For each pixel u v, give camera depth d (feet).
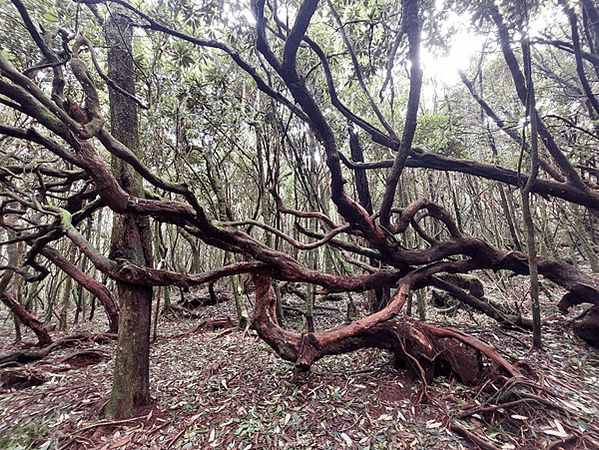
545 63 23.18
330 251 27.45
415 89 10.96
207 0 12.74
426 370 11.68
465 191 31.55
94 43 14.07
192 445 8.96
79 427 10.23
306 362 11.51
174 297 39.99
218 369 15.05
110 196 9.61
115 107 12.17
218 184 21.26
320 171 24.41
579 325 14.23
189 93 16.10
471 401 10.09
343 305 30.40
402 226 15.42
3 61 7.50
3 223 15.60
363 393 11.27
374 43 14.66
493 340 15.16
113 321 23.06
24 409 12.21
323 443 8.62
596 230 28.35
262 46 10.94
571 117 16.37
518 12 12.05
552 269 15.42
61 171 15.65
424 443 8.38
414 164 16.92
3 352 20.44
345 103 22.22
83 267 32.24
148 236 12.28
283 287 28.17
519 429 8.38
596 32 16.29
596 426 8.26
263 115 18.04
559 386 10.38
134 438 9.46
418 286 16.67
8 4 12.77
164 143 18.37
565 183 15.39
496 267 16.42
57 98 9.45
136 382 10.91
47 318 31.30
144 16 11.81
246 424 9.80
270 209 23.79
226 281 44.47
